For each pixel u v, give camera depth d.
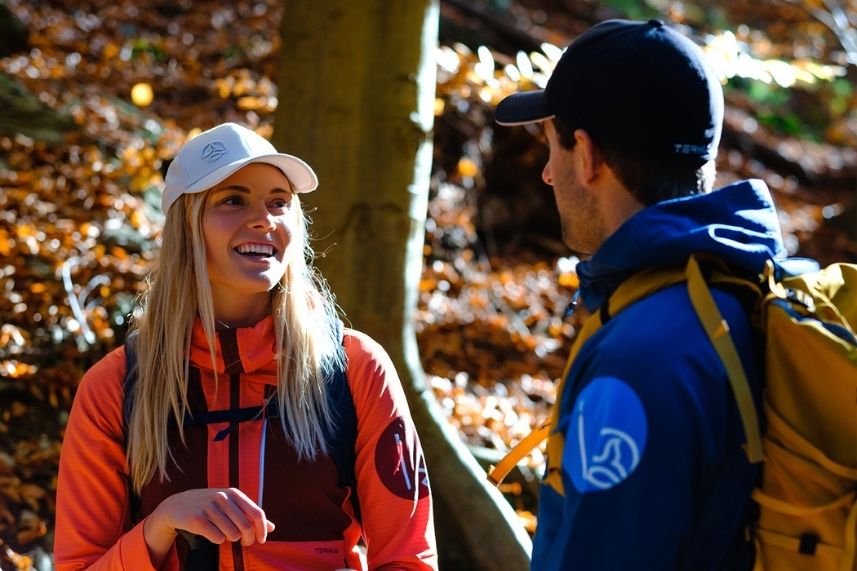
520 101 1.80
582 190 1.70
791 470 1.49
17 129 6.44
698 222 1.59
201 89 8.27
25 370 4.36
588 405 1.49
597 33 1.69
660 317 1.51
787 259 1.72
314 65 4.00
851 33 11.59
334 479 2.18
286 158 2.24
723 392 1.48
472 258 7.00
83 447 2.19
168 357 2.17
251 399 2.20
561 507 1.58
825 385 1.50
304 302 2.26
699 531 1.49
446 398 5.08
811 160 11.59
